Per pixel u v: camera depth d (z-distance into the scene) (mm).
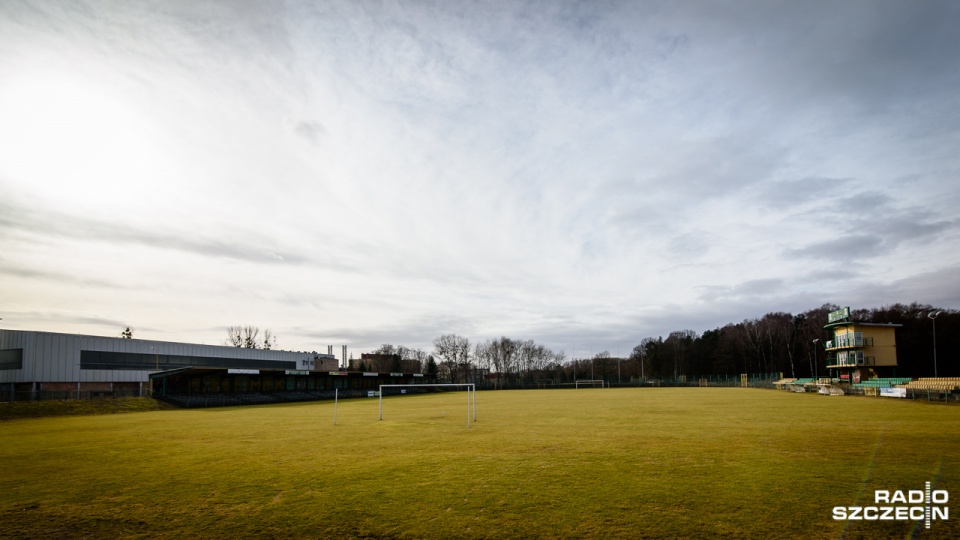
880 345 63750
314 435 24719
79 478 15375
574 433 23688
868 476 13641
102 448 21359
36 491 13852
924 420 26922
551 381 132625
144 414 42750
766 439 20516
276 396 62781
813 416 30203
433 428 26938
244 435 25172
